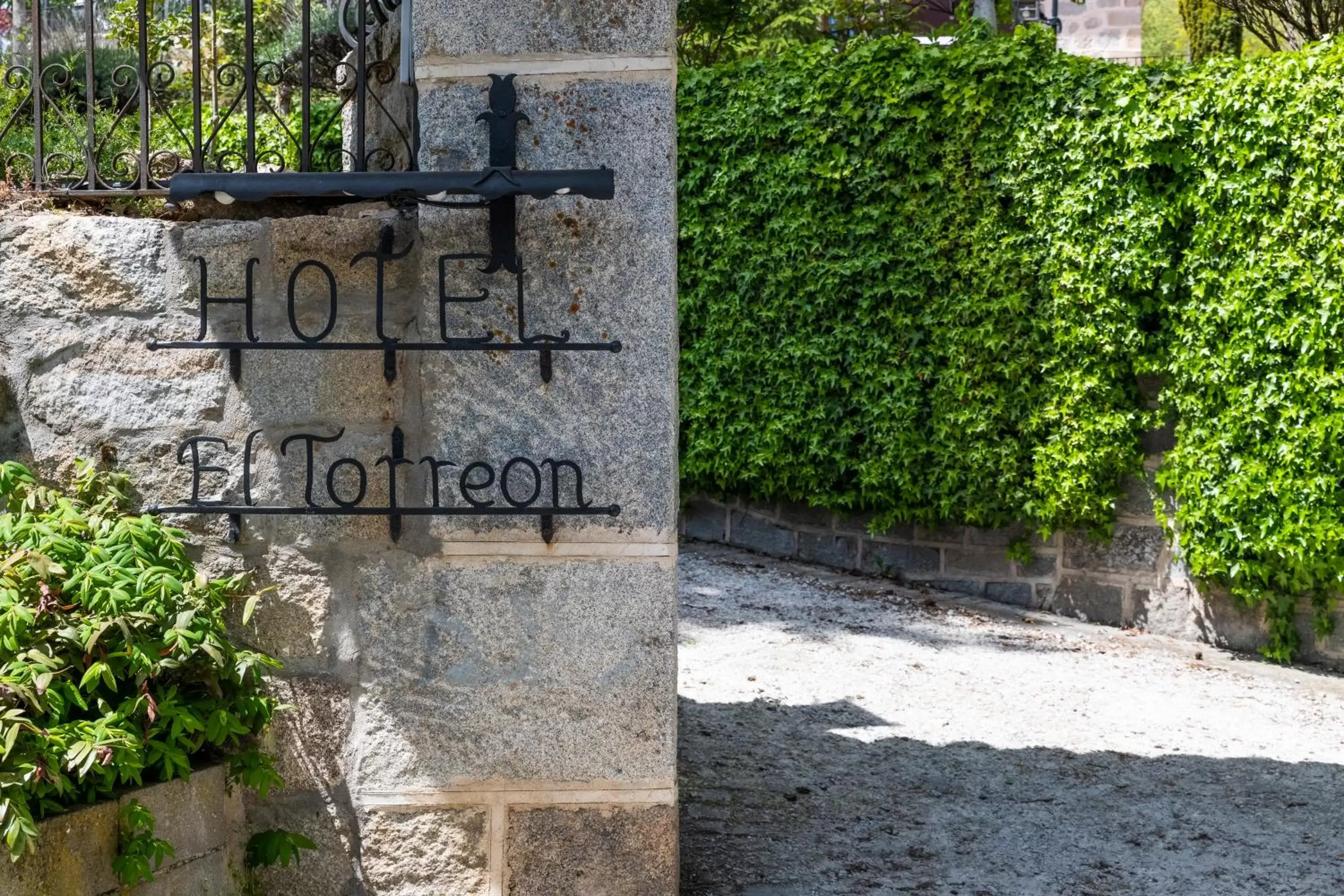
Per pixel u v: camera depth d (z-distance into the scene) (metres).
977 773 4.80
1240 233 6.66
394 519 2.82
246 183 2.64
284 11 7.62
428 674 2.84
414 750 2.84
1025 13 14.64
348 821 2.87
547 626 2.83
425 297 2.80
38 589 2.51
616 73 2.76
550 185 2.62
